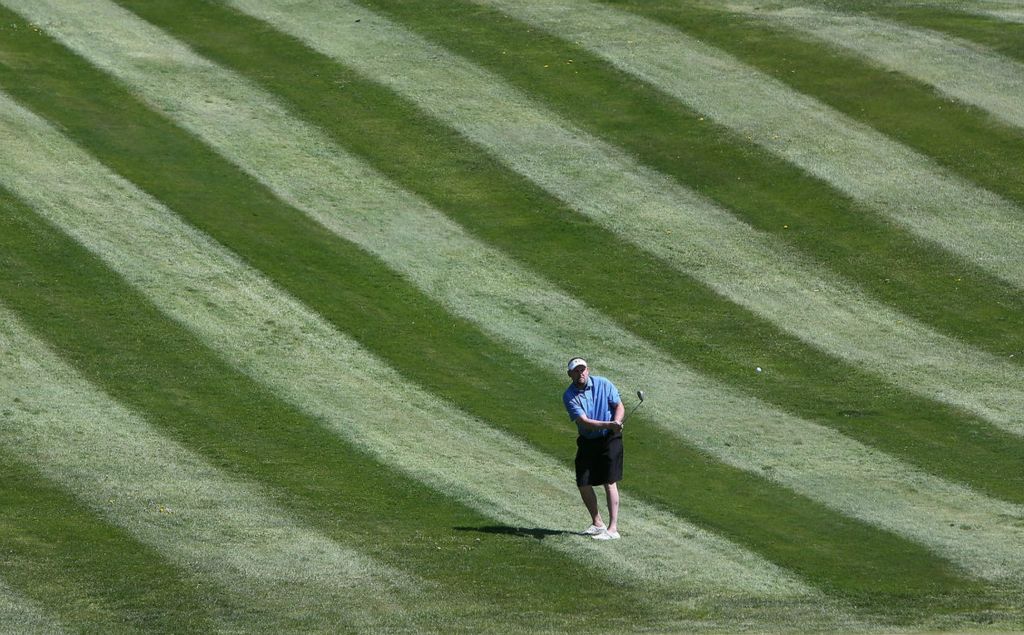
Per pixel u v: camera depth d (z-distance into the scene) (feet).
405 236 322.55
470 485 213.87
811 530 199.00
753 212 341.21
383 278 302.66
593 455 189.98
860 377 269.85
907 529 200.03
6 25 419.74
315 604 164.76
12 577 170.81
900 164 362.53
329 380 256.73
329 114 380.58
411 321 285.02
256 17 440.04
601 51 422.41
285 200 334.65
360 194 341.41
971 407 256.73
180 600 165.07
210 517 195.72
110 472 212.02
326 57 412.77
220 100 384.47
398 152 362.94
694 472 224.12
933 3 469.57
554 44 426.92
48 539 184.75
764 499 212.84
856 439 241.55
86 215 315.78
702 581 175.83
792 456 232.73
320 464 220.43
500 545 187.93
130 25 429.38
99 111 370.73
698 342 283.38
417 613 162.40
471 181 350.84
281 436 231.50
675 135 375.25
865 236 330.75
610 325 289.12
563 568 179.42
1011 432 245.86
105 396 242.78
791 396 260.83
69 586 168.66
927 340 286.87
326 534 190.60
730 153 366.84
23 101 370.73
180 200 328.49
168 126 366.02
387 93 392.27
